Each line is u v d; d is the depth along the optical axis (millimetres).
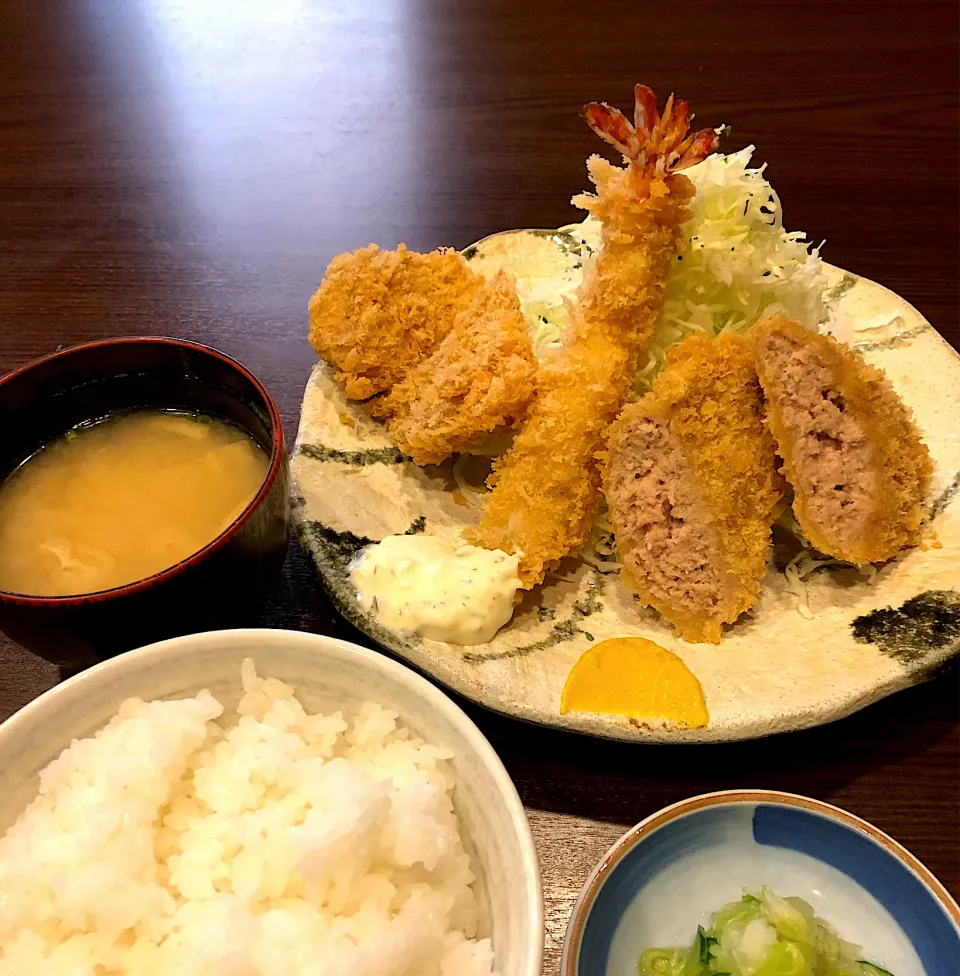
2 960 203
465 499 348
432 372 345
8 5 621
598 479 322
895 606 298
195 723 233
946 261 446
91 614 239
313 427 346
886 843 242
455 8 615
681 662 284
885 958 238
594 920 234
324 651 235
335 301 348
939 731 285
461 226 470
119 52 584
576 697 272
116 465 298
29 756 224
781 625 303
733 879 253
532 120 529
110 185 493
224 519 285
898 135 516
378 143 518
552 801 272
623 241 323
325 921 212
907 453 314
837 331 375
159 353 294
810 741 284
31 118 535
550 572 326
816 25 591
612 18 601
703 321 352
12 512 285
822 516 305
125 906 208
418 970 206
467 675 277
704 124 523
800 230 464
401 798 220
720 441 305
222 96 551
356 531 314
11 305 424
